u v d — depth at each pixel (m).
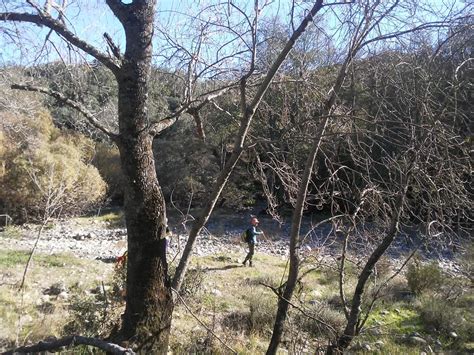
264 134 4.75
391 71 4.08
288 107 4.57
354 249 5.77
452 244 4.46
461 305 9.63
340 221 5.05
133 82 3.84
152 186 3.96
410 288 10.36
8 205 20.56
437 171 4.11
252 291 9.99
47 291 9.23
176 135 21.27
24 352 3.94
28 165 20.03
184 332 6.72
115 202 28.45
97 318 5.83
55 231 19.92
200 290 9.41
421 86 3.94
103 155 27.55
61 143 22.70
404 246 12.57
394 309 9.13
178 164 21.34
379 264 9.41
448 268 11.68
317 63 4.41
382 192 4.46
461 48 3.75
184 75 4.73
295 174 4.73
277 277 12.09
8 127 19.78
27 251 14.62
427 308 8.80
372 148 4.52
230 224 21.98
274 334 4.25
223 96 5.25
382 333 7.88
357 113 4.32
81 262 13.16
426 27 3.71
